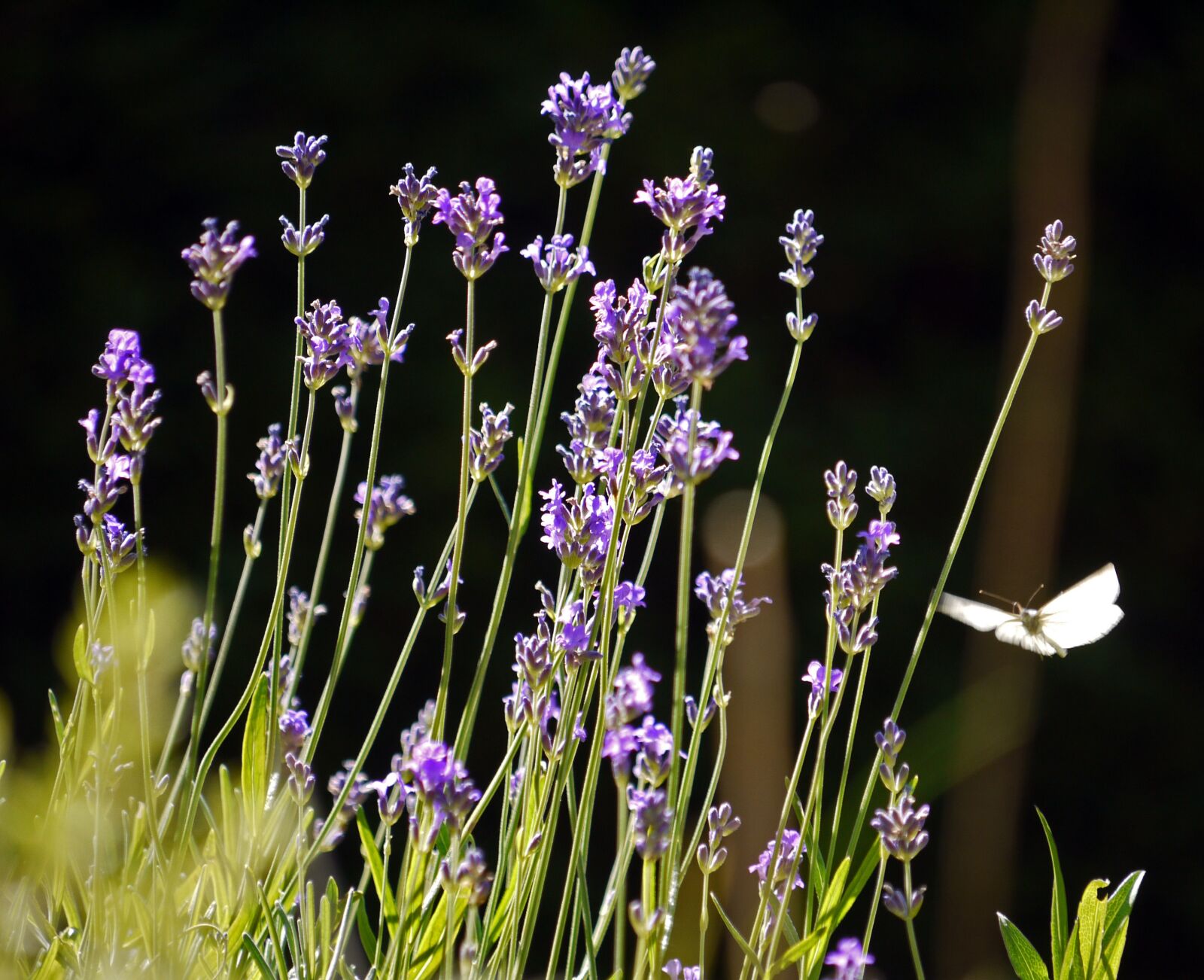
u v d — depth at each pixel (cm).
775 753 162
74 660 145
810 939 154
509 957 154
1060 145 350
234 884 154
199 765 155
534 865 154
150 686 145
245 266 413
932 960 350
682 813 154
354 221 420
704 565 374
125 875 152
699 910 163
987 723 230
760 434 420
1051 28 349
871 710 405
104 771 151
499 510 388
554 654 155
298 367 157
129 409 153
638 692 156
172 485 396
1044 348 322
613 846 304
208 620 153
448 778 152
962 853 244
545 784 155
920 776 158
